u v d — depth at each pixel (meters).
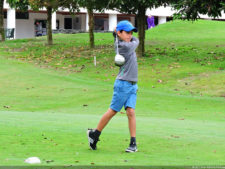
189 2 50.69
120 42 15.46
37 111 32.94
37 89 43.19
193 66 53.66
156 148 16.03
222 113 31.86
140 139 17.94
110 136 18.47
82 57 64.25
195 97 39.00
